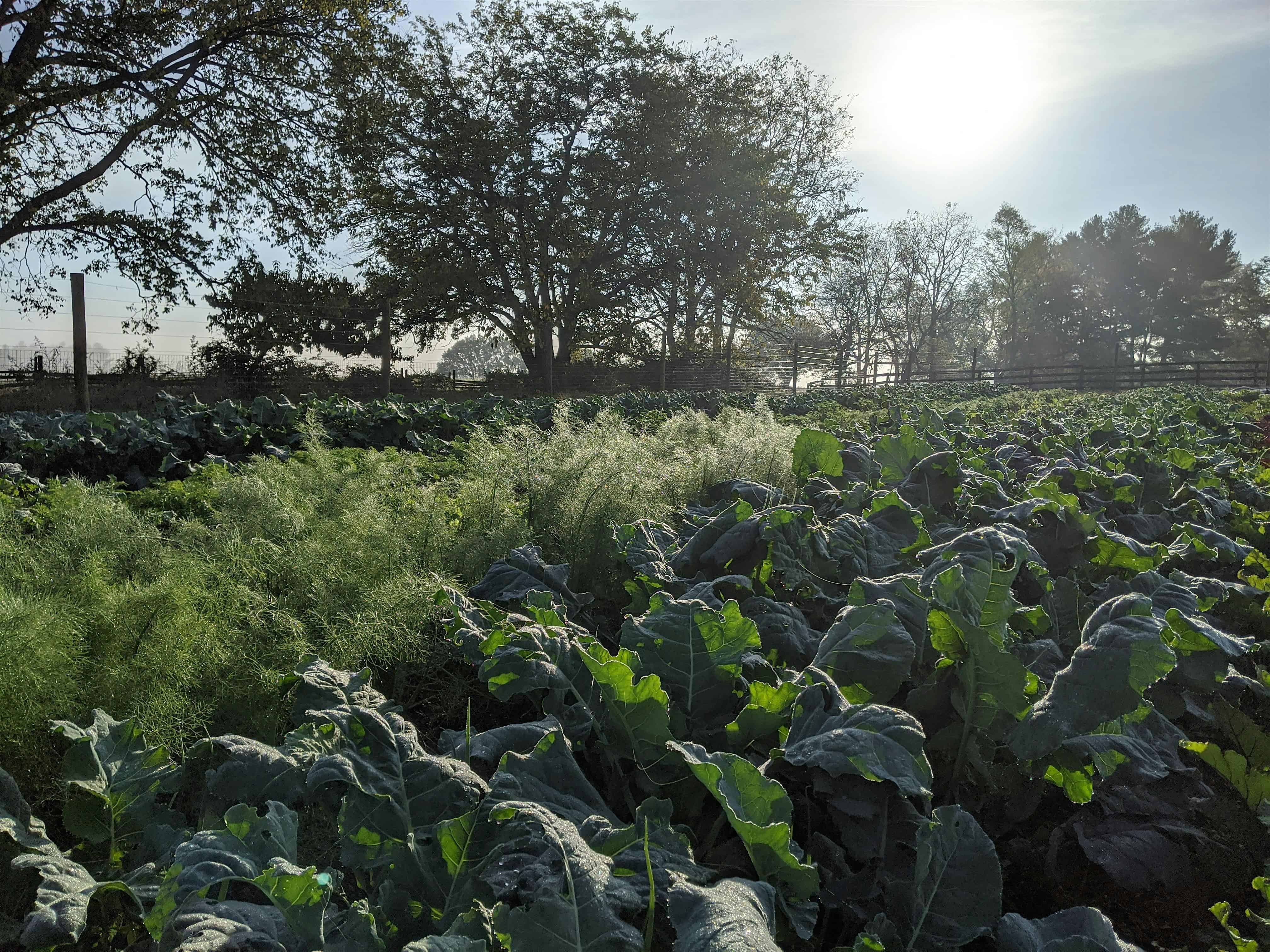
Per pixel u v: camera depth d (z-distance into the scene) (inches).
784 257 1291.8
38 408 570.3
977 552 99.3
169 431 317.7
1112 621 89.4
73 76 785.6
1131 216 2615.7
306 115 849.5
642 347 1360.7
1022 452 263.1
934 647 91.4
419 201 1148.5
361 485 176.4
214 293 864.9
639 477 176.4
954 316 2500.0
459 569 145.1
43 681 80.8
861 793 76.4
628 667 82.0
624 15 1180.5
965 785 94.8
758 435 227.9
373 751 76.4
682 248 1238.3
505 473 180.5
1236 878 84.9
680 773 84.5
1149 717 98.1
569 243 1143.6
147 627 96.0
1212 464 273.4
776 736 86.4
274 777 76.1
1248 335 2682.1
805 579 126.2
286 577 125.3
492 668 86.0
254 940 56.3
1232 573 173.3
